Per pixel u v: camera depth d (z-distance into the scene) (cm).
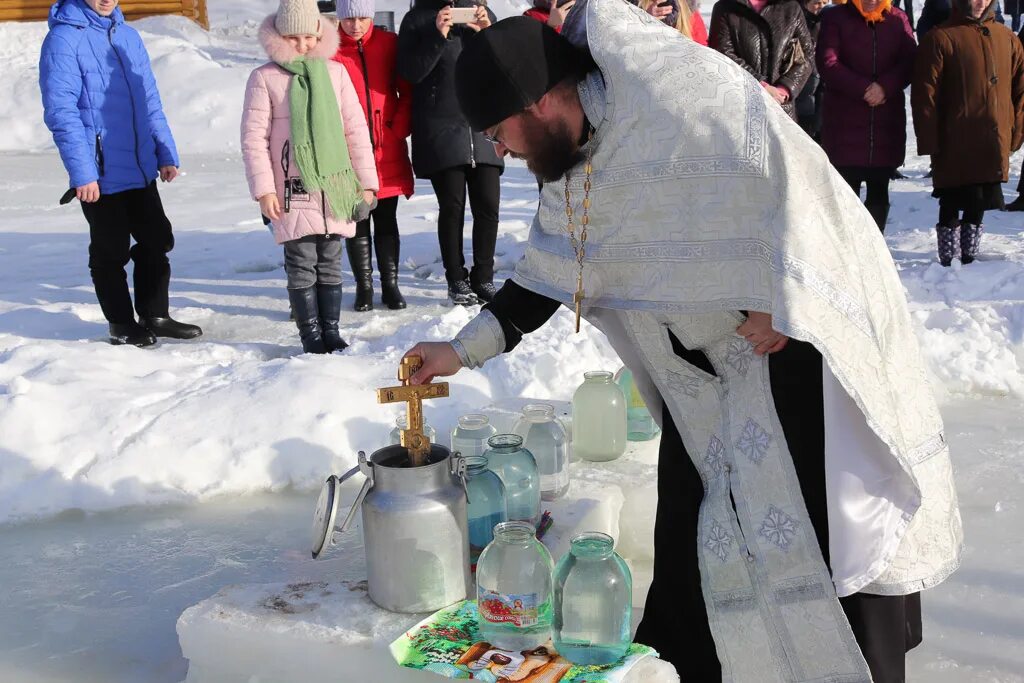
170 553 304
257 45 1817
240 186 1129
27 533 320
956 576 282
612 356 425
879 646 208
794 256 188
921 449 211
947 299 507
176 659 250
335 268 490
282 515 327
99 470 337
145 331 524
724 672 215
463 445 277
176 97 1512
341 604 220
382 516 210
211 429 354
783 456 205
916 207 822
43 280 680
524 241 726
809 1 743
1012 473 346
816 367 205
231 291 648
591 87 200
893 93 604
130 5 1869
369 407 368
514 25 196
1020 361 443
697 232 197
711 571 212
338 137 468
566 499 278
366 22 536
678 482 222
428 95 543
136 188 507
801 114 804
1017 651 246
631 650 202
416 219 877
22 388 368
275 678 211
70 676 243
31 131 1481
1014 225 740
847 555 199
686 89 194
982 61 575
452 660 197
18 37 1667
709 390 214
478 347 228
